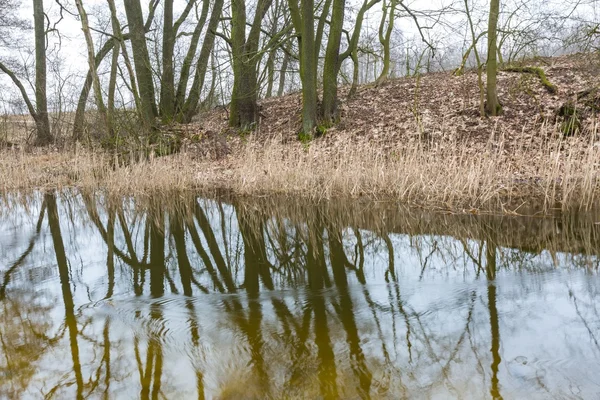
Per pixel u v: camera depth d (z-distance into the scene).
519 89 12.65
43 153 15.50
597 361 3.04
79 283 4.94
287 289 4.65
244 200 9.48
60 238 7.02
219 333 3.65
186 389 2.92
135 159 12.36
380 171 9.30
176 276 5.17
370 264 5.39
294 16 13.41
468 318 3.79
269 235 6.95
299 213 8.20
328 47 13.60
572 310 3.81
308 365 3.16
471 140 11.24
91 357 3.33
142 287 4.79
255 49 14.56
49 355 3.36
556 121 10.96
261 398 2.80
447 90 14.20
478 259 5.34
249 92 14.72
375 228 7.01
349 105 14.82
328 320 3.86
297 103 16.05
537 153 9.89
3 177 11.71
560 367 3.00
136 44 15.17
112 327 3.79
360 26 15.02
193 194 10.21
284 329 3.69
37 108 17.20
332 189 9.49
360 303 4.21
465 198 8.16
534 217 7.02
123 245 6.59
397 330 3.63
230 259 5.83
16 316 4.06
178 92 16.52
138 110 13.10
